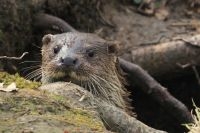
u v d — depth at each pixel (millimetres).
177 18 15172
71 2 13555
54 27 12477
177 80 14477
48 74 8586
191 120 12328
